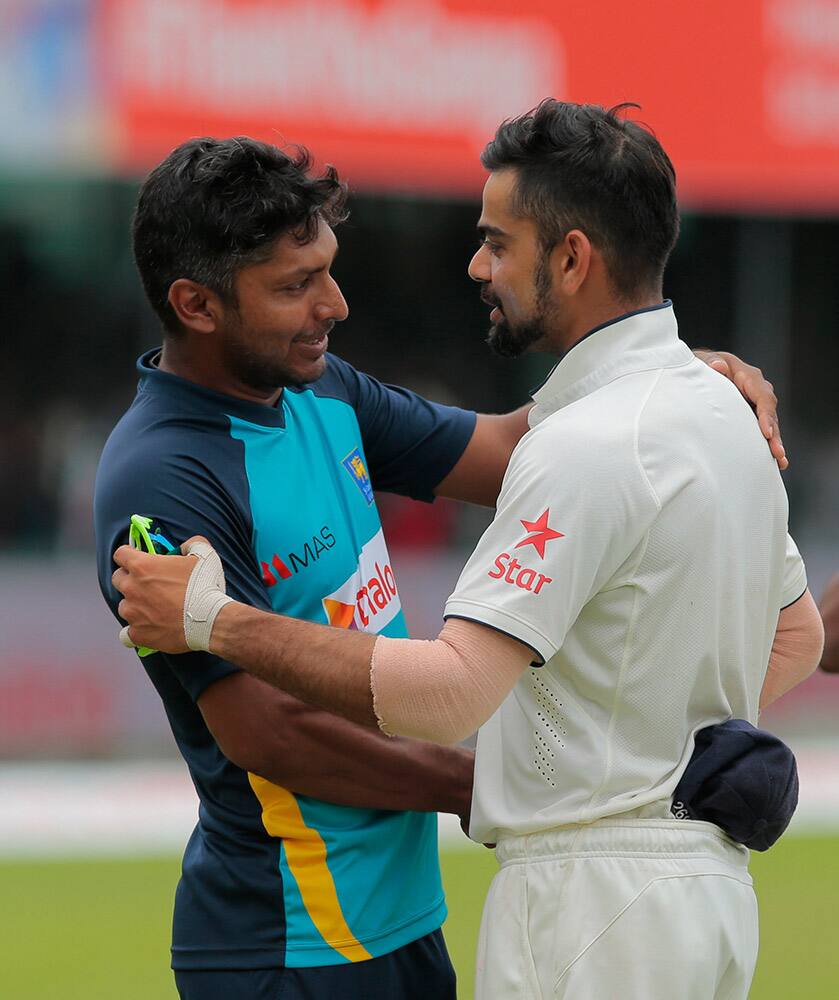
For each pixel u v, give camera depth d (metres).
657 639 8.20
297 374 8.95
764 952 19.55
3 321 46.06
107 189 46.31
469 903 21.09
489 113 31.56
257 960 8.91
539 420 8.82
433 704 7.84
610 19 32.44
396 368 46.09
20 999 17.34
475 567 8.08
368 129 30.84
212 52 29.98
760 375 9.25
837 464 46.81
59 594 31.66
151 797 28.30
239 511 8.86
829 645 11.34
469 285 46.12
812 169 34.09
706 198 39.06
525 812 8.56
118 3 29.55
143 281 8.99
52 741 31.39
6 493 42.88
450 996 9.70
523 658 7.96
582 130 8.35
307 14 30.39
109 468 8.98
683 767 8.43
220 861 9.08
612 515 7.93
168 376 9.05
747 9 33.41
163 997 17.48
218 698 8.62
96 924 20.50
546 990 8.34
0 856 24.12
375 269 45.72
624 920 8.20
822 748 33.09
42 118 29.56
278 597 9.02
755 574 8.62
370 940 9.03
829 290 48.59
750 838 8.48
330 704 8.03
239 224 8.48
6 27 29.31
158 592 8.33
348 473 9.59
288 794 8.93
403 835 9.30
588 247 8.36
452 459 10.39
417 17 31.02
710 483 8.20
